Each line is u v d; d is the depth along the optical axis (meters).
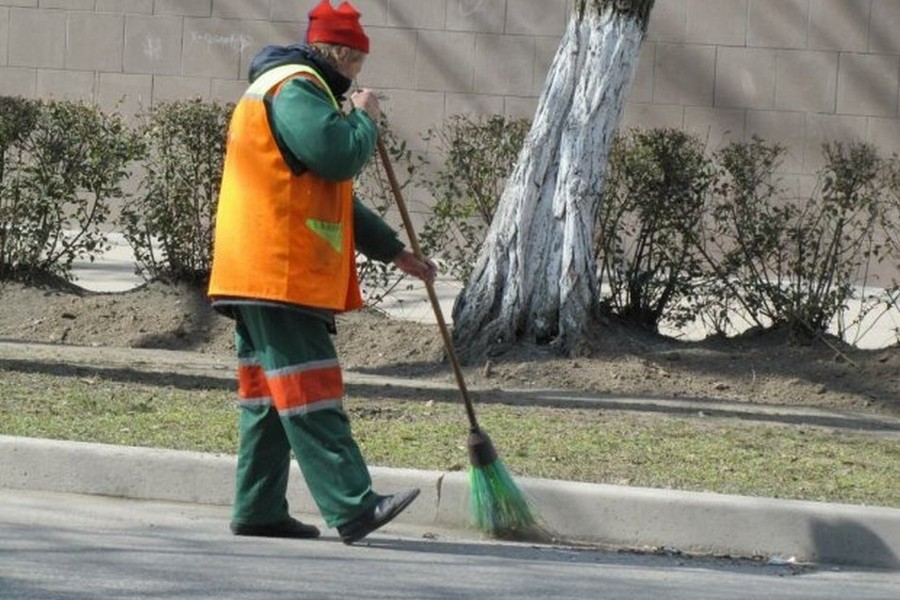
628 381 32.56
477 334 33.78
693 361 33.44
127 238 37.81
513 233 33.62
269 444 21.39
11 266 38.22
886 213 37.38
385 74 54.06
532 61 53.59
